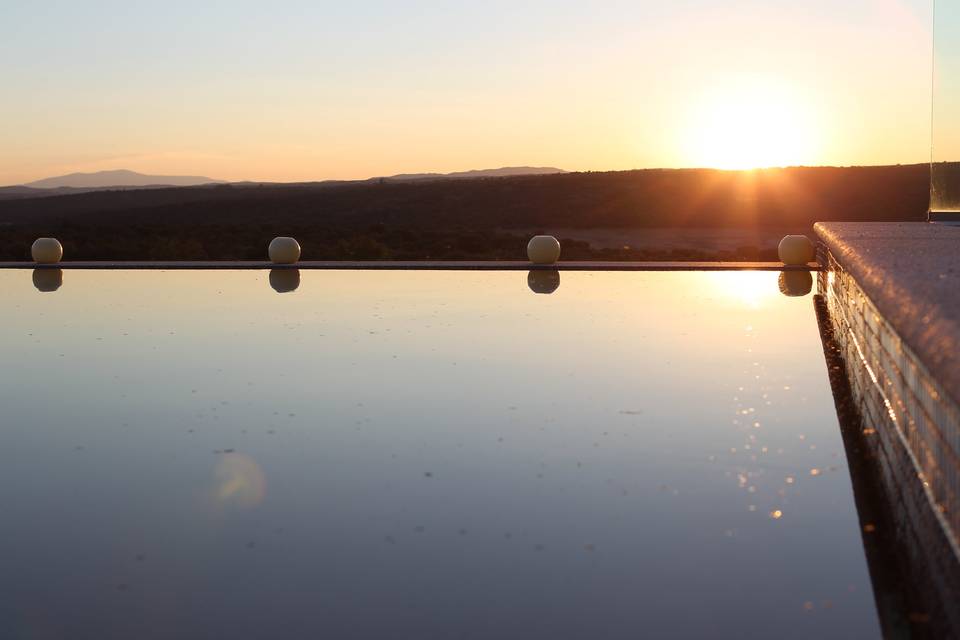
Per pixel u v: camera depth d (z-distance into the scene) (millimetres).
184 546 3383
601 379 6008
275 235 22547
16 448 4648
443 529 3500
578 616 2789
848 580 3006
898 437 3852
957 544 2625
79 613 2867
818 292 10422
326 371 6328
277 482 4070
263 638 2695
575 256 19719
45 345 7441
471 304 9492
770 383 5875
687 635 2662
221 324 8367
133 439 4781
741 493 3844
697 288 10820
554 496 3838
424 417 5121
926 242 6820
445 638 2676
